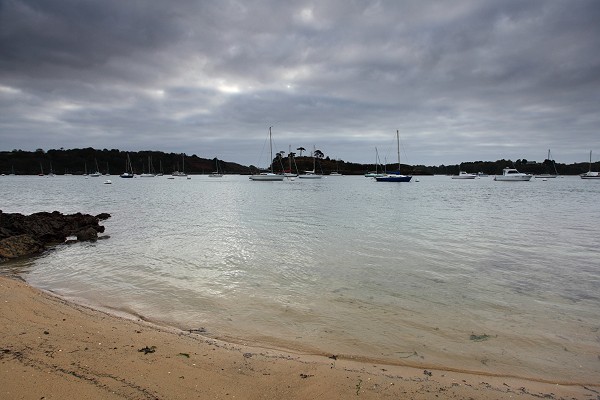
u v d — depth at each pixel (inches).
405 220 1080.8
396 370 250.1
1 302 325.1
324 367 245.8
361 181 5492.1
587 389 231.9
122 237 810.2
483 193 2672.2
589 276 486.6
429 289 426.9
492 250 650.2
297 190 3053.6
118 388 199.3
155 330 302.5
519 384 235.6
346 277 474.9
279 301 385.4
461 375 245.9
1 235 727.1
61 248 695.7
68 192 2785.4
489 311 360.8
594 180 6264.8
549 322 336.2
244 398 200.8
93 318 320.2
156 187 3715.6
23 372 206.8
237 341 292.5
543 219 1123.9
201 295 405.4
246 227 938.1
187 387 207.8
